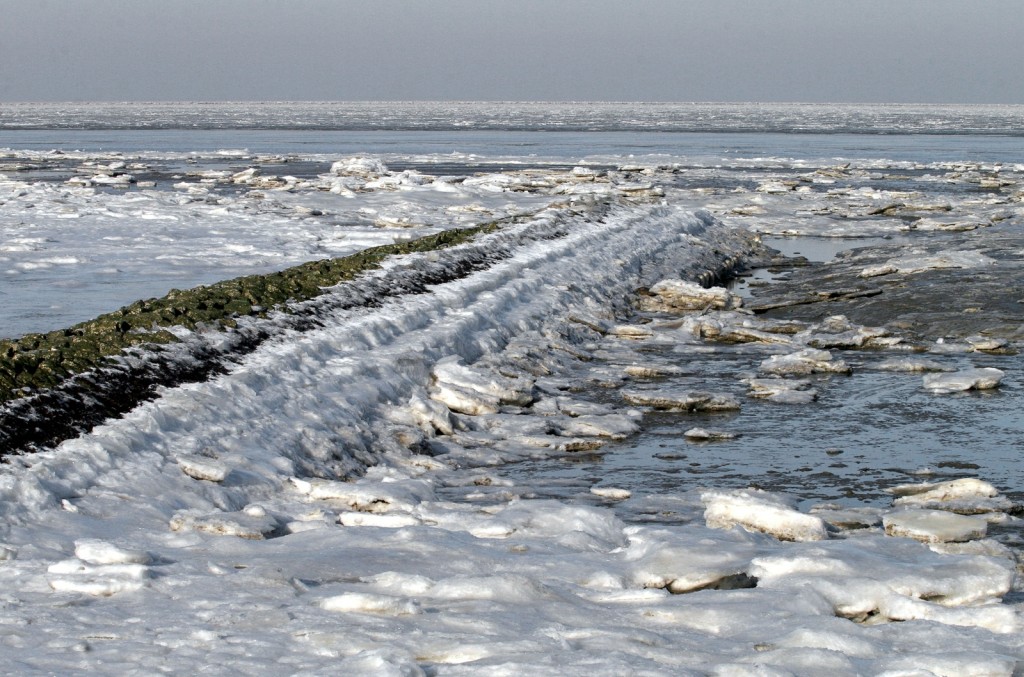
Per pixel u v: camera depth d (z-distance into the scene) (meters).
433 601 6.09
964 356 17.30
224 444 10.07
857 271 25.69
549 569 6.89
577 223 27.39
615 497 10.16
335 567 6.78
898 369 16.27
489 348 15.95
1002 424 13.17
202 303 13.30
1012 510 9.82
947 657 5.30
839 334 18.53
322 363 12.94
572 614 5.95
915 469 11.38
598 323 19.28
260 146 98.50
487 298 18.05
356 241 28.78
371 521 8.37
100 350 10.73
